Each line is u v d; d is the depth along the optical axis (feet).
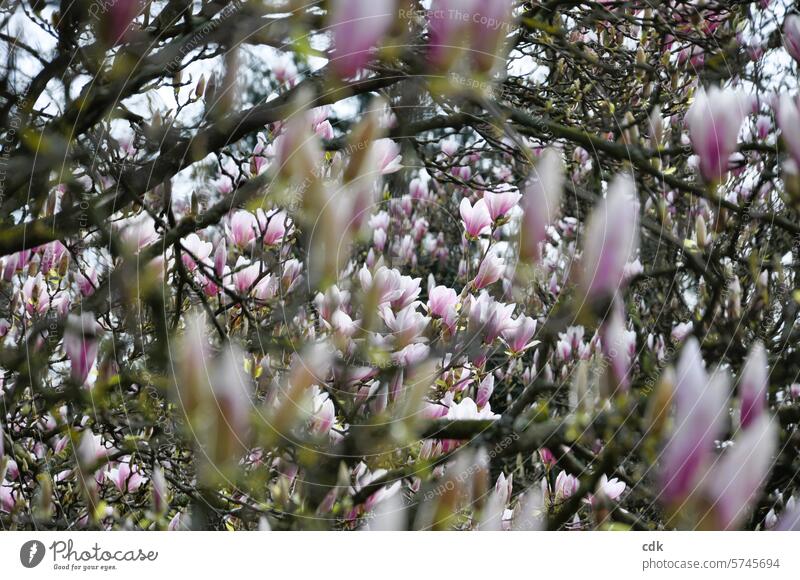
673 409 6.68
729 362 7.82
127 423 7.70
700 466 6.45
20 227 7.70
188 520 7.62
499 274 7.88
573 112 8.53
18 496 7.85
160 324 7.70
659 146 8.09
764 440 6.47
